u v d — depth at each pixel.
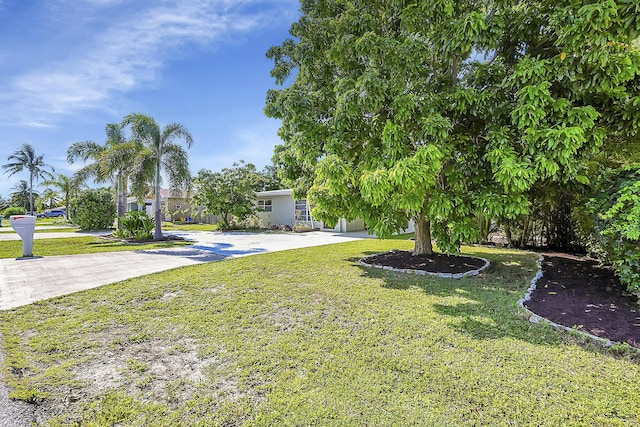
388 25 5.91
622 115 4.26
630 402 2.16
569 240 8.62
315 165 5.89
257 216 20.86
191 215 28.38
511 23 4.83
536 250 8.88
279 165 7.86
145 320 3.79
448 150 4.97
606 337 3.10
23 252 8.56
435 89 5.54
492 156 4.52
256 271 6.45
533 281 5.26
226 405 2.19
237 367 2.69
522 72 4.11
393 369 2.61
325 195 6.82
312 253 9.07
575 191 5.49
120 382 2.48
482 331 3.33
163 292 4.94
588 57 3.58
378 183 4.78
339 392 2.31
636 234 3.26
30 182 34.12
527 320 3.63
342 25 5.65
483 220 9.80
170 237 14.12
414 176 4.48
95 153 16.00
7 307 4.26
